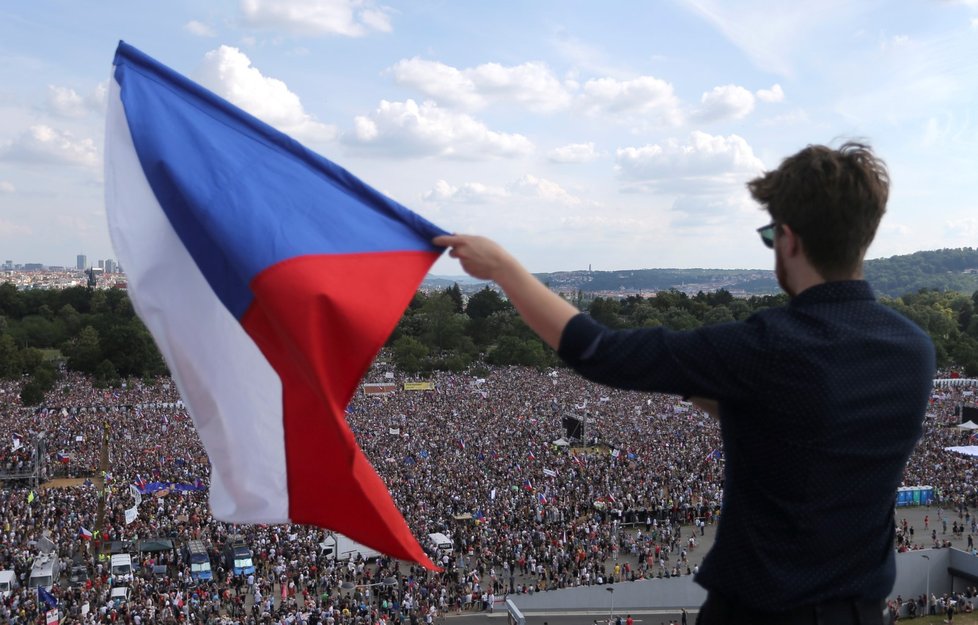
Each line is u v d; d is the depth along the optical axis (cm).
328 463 474
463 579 4066
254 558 4294
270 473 487
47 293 18950
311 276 432
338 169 509
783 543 256
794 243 279
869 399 251
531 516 5162
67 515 5003
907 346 261
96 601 3556
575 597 3931
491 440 7644
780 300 14775
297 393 488
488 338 16638
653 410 9712
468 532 4788
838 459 250
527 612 3847
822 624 254
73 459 6962
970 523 5359
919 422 264
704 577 284
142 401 10262
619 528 5009
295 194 489
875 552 263
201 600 3553
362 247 458
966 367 13525
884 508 265
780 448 256
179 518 4934
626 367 263
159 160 524
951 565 4541
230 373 502
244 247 458
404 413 9156
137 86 555
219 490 501
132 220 525
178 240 514
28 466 6431
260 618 3253
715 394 261
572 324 279
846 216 265
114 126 552
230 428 500
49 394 10775
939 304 19488
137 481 5619
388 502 483
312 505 480
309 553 4328
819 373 249
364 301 430
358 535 475
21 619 3191
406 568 4172
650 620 3850
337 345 423
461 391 11231
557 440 7512
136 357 12756
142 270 516
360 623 3244
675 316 17462
